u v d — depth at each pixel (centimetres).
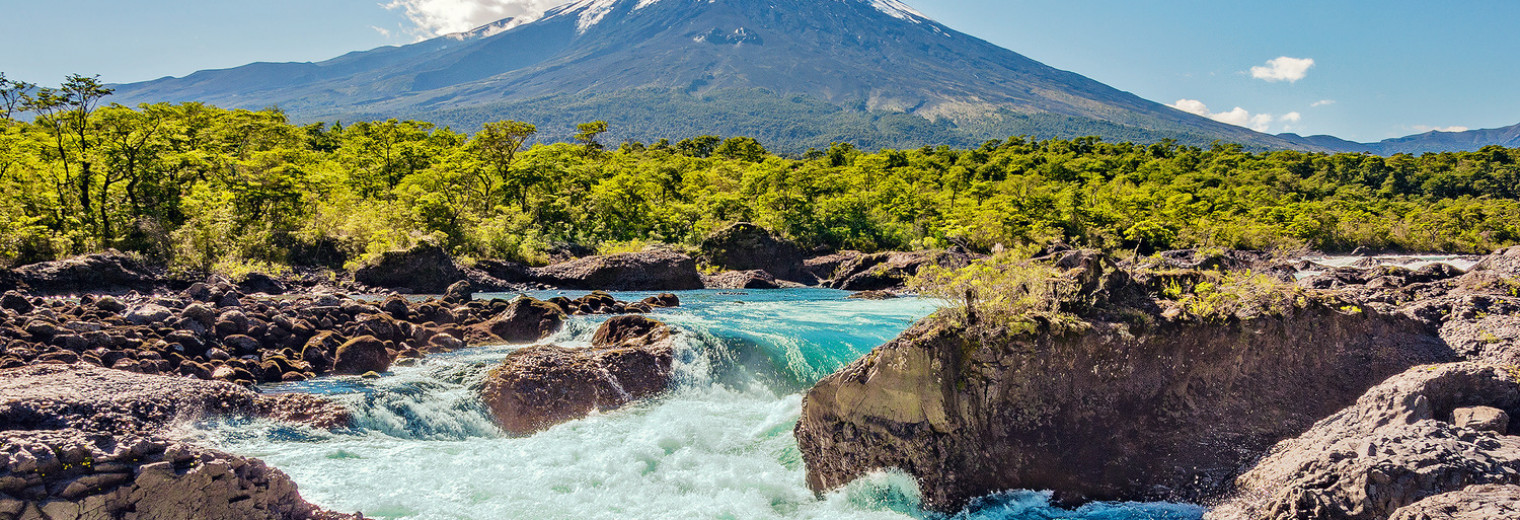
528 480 1184
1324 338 1147
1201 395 1084
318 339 1920
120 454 802
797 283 4778
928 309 2922
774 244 5038
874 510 1049
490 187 6100
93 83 3831
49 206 3762
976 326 1034
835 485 1094
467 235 4672
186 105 6069
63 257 3291
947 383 1027
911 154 15575
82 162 3797
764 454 1327
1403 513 729
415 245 3675
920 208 8162
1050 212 7662
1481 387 976
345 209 4938
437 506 1072
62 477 767
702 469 1229
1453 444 840
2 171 3884
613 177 6969
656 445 1369
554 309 2345
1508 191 12962
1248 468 1020
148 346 1753
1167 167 14338
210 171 4656
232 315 1966
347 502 1071
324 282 3662
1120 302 1109
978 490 1029
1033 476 1034
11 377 1282
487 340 2202
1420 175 13475
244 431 1346
